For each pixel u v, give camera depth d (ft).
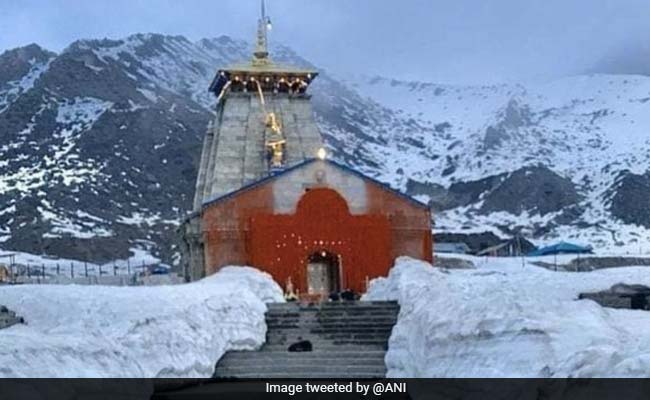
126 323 83.61
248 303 111.14
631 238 447.42
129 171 504.02
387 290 124.26
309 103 197.26
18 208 431.84
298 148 190.90
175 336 87.04
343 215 170.19
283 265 166.61
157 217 451.12
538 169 565.94
